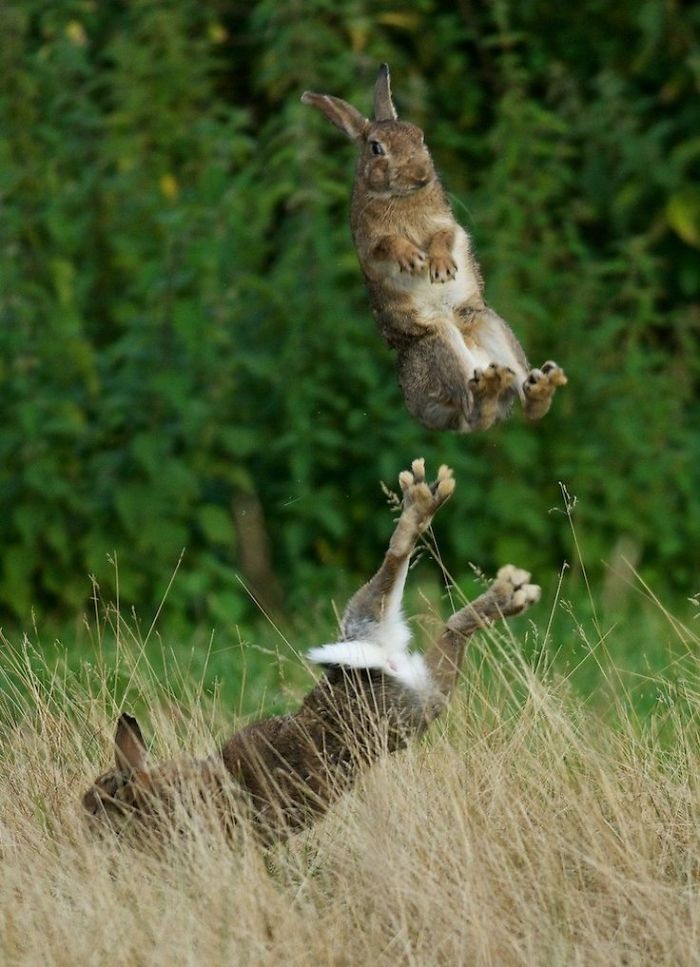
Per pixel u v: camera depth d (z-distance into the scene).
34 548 33.28
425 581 34.50
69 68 36.66
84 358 33.78
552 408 35.44
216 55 41.41
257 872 19.58
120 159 36.19
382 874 19.17
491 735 22.53
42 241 35.41
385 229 22.39
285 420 34.94
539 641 28.50
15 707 25.45
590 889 19.64
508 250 35.56
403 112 38.19
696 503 35.16
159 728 23.31
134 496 33.28
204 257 34.12
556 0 39.75
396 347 22.52
